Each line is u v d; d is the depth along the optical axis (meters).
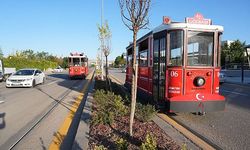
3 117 9.91
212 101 9.21
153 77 10.88
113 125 7.48
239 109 11.70
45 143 6.73
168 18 9.62
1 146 6.54
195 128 8.18
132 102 6.52
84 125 7.46
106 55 22.31
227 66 52.38
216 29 9.28
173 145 5.95
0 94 17.39
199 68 9.21
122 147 4.91
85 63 35.16
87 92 17.19
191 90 9.17
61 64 121.06
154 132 6.93
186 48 9.13
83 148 5.63
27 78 22.22
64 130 7.94
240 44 61.59
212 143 6.69
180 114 10.18
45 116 9.98
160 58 10.02
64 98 14.91
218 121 9.22
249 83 27.81
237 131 7.88
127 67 18.95
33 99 14.73
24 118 9.70
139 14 6.51
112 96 11.66
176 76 9.14
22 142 6.83
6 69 33.91
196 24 9.22
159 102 10.11
